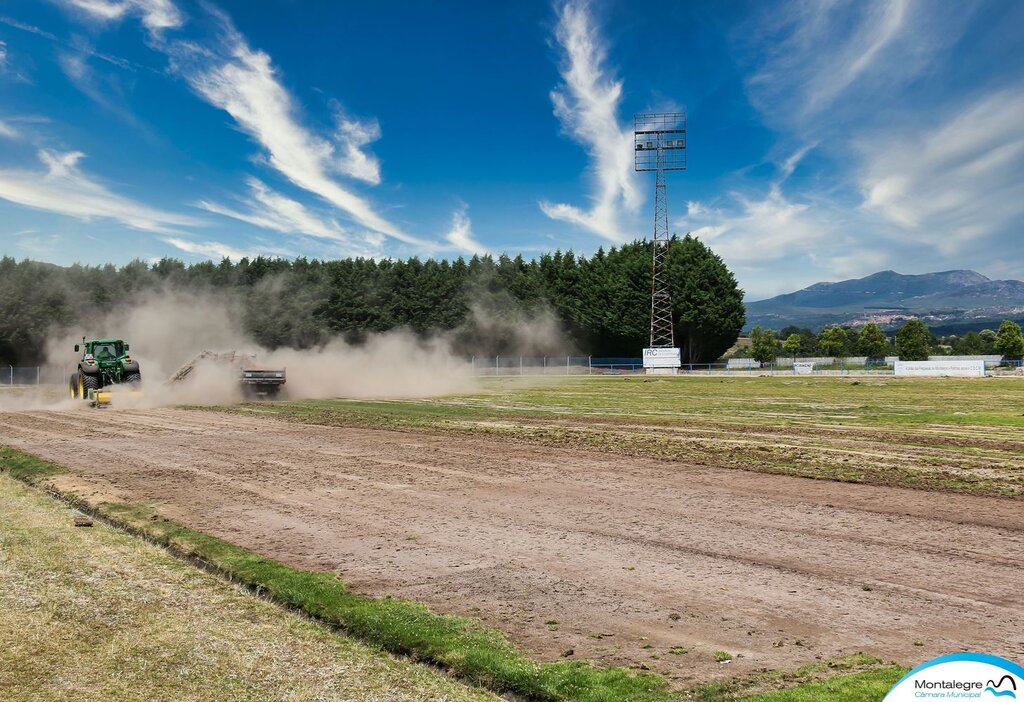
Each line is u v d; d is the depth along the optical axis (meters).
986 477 14.04
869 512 11.27
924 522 10.60
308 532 10.05
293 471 14.88
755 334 113.81
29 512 10.88
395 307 89.94
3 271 73.62
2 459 16.09
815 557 8.89
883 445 18.72
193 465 15.55
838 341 127.50
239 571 8.20
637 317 86.62
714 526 10.44
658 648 6.19
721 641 6.34
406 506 11.71
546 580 8.04
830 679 5.54
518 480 13.96
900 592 7.60
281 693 5.30
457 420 25.16
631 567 8.51
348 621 6.79
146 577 7.86
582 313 90.88
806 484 13.52
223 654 5.95
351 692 5.36
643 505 11.81
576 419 25.73
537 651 6.13
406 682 5.58
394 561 8.73
